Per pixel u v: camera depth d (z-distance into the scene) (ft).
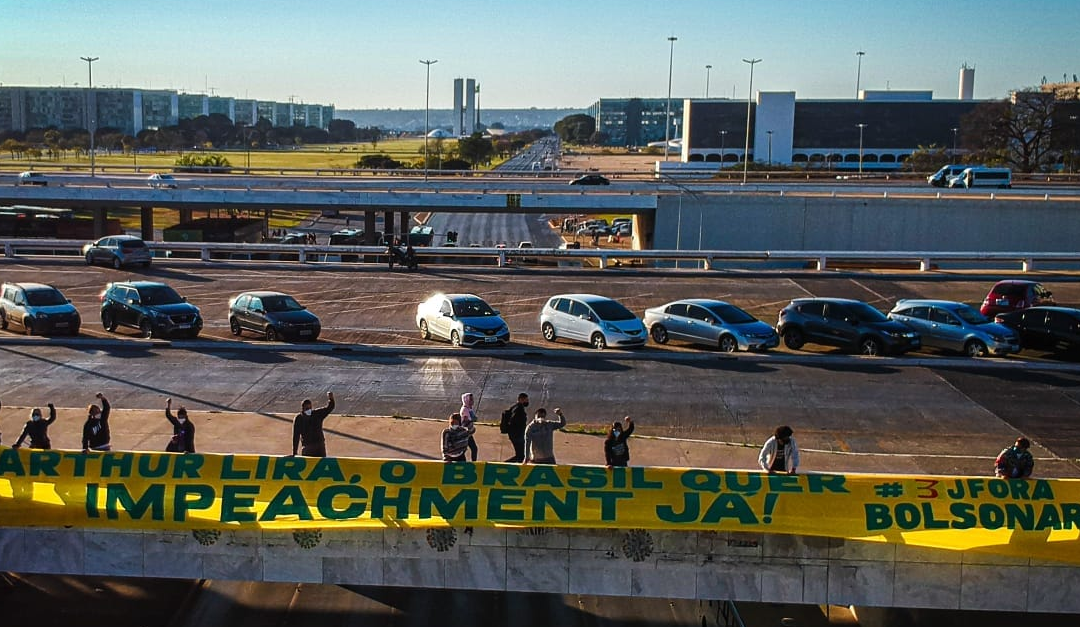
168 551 46.01
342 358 91.81
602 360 91.97
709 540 44.50
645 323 101.35
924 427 71.56
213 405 75.31
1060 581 44.06
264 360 90.48
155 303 99.09
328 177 307.99
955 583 44.21
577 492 44.73
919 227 198.29
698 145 488.02
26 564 46.32
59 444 64.23
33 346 94.58
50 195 210.59
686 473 45.01
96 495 45.60
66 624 51.62
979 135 402.93
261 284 136.98
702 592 44.80
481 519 44.62
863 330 92.94
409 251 153.28
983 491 44.24
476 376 85.51
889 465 62.90
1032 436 69.72
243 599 55.31
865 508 44.14
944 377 85.81
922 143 481.87
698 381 84.07
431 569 45.44
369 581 45.75
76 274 143.84
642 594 44.98
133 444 64.49
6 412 71.67
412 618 53.93
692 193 203.62
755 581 44.62
